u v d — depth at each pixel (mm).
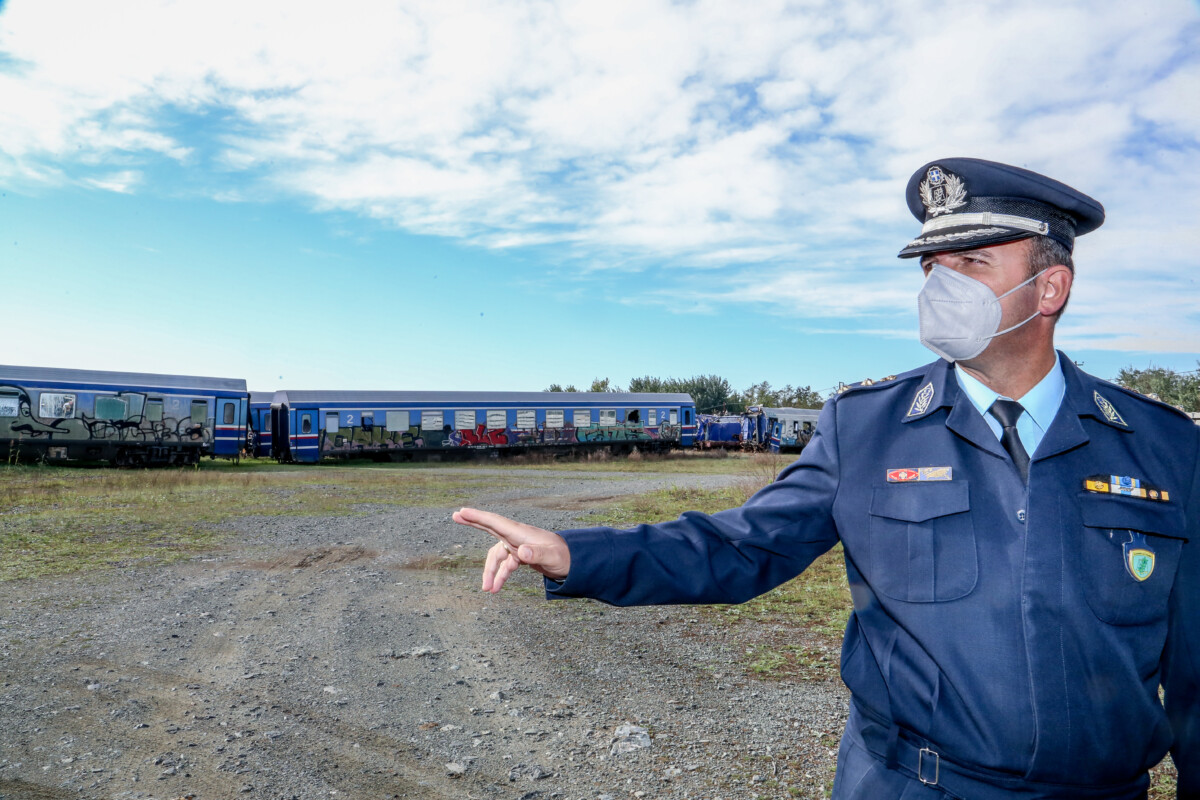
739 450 42562
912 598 1228
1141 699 1123
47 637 5332
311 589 7105
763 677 4574
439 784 3186
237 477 20750
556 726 3801
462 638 5430
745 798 3057
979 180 1273
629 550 1311
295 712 3984
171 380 26438
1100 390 1266
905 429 1338
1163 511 1165
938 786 1200
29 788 3092
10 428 23297
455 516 1353
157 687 4348
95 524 11055
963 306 1252
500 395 33938
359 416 30656
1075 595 1133
